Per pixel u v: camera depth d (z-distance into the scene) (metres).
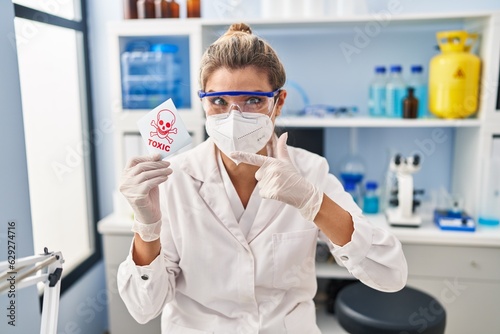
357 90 2.35
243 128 0.97
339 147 2.41
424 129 2.33
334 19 1.98
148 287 0.97
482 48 2.00
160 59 2.16
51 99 2.14
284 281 1.07
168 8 2.13
